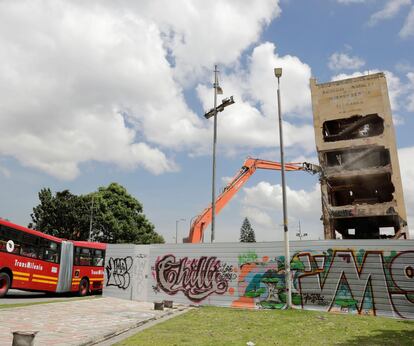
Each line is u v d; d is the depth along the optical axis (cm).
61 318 1222
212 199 2433
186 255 1984
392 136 3000
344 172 3064
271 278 1772
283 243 1784
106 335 962
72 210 5022
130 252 2123
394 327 1163
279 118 1828
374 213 2888
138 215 5584
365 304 1565
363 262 1608
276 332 1048
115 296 2098
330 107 3228
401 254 1558
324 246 1686
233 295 1831
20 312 1305
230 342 888
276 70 1878
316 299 1647
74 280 2355
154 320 1326
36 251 2039
